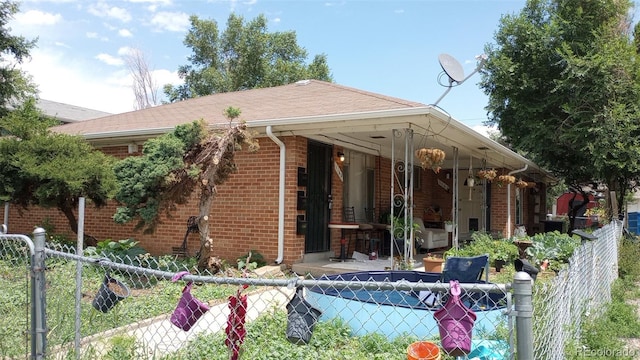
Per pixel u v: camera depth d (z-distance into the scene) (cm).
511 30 1516
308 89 1182
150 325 424
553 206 3081
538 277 720
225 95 1348
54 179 777
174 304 538
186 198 868
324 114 838
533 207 2077
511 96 1553
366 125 831
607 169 1452
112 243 835
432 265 825
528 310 214
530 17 1574
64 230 1170
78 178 779
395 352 381
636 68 1322
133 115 1304
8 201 815
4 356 374
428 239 1280
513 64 1507
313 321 300
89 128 1191
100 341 391
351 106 876
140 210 748
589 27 1414
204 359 372
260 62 3164
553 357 312
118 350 376
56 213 1187
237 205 941
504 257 869
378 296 594
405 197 845
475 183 1522
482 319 381
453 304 244
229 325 334
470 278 526
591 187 1852
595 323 502
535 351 283
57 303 404
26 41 1459
